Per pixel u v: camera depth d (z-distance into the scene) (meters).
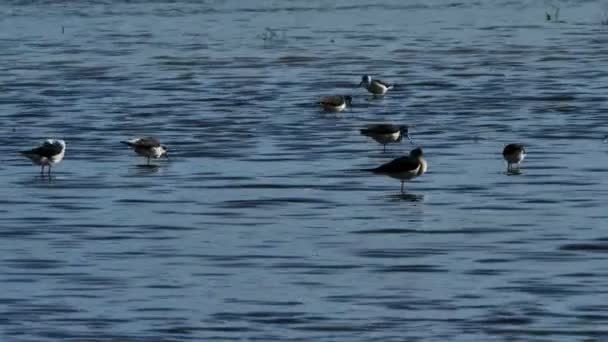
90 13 97.38
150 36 81.94
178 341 25.06
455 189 37.69
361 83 56.91
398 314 26.52
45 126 49.06
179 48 75.19
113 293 27.86
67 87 59.66
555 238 32.19
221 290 28.08
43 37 81.69
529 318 26.20
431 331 25.56
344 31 85.06
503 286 28.22
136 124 49.34
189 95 57.09
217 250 31.22
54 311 26.70
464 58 70.50
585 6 103.44
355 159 42.25
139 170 40.59
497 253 30.83
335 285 28.41
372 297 27.55
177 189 37.94
